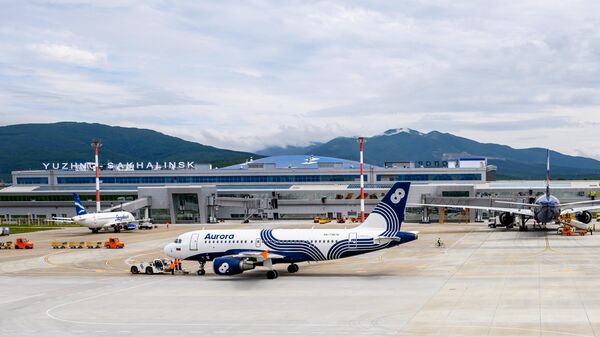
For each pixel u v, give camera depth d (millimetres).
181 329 44000
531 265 71312
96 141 146750
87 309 52125
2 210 189500
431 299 52438
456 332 40938
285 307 50656
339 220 158750
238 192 182375
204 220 172375
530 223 141875
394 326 42969
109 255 95938
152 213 177875
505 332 40656
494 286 57969
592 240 98938
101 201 182750
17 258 94062
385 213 67750
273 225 150875
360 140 122438
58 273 76375
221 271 66375
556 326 41938
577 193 165375
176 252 72812
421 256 84312
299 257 68000
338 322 44625
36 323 47219
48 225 172750
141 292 60344
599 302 49562
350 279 65125
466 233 119375
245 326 44312
